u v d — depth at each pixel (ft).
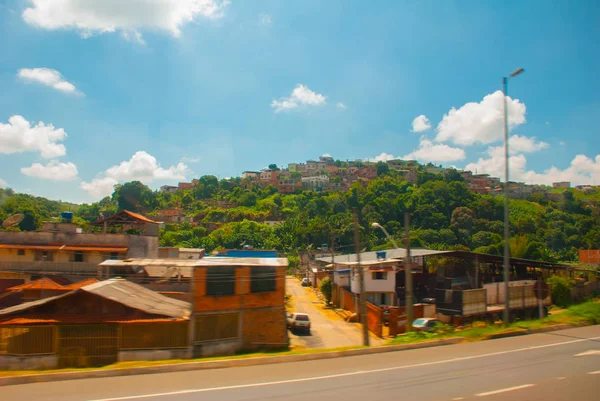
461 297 92.53
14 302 91.61
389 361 35.29
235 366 34.45
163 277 95.66
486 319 95.50
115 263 84.33
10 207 225.56
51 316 58.54
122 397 25.75
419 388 27.25
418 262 136.77
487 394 25.95
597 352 37.55
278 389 27.25
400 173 629.10
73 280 105.40
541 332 47.85
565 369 31.78
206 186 570.46
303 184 594.24
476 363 33.94
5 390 27.66
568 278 132.46
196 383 28.94
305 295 176.65
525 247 235.40
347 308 128.16
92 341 57.31
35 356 54.95
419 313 95.35
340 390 26.89
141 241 115.24
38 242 110.52
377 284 112.78
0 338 54.75
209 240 315.17
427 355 37.42
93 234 113.29
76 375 30.89
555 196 539.29
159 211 440.04
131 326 58.85
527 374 30.42
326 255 227.20
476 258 115.44
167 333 60.80
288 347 70.64
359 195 446.19
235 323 67.92
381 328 92.94
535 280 120.26
